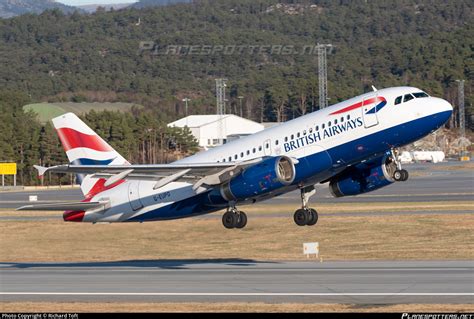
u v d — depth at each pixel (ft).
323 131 422.82
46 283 371.76
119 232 586.86
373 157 430.20
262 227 613.93
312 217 456.86
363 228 599.98
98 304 308.40
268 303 302.86
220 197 435.94
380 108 413.80
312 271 390.83
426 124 410.72
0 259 503.61
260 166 418.51
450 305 287.89
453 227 587.68
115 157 464.65
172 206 455.63
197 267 426.92
